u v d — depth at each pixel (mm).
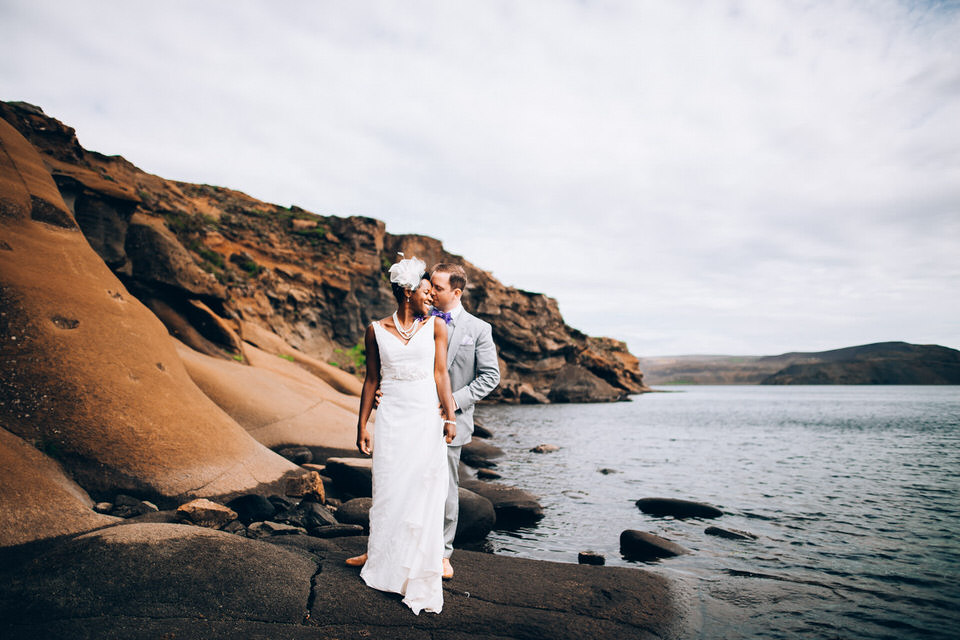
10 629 2846
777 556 6016
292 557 3969
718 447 17984
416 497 3633
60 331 6254
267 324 30156
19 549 4016
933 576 5254
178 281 13258
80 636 2797
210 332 13953
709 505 8250
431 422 3746
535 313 65625
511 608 3668
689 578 4996
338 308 37500
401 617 3346
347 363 35062
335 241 41750
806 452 16750
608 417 35156
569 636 3301
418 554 3525
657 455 15750
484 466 13242
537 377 63312
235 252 31938
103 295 7316
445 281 4465
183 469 6219
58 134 13141
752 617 4039
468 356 4402
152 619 2996
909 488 10570
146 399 6504
